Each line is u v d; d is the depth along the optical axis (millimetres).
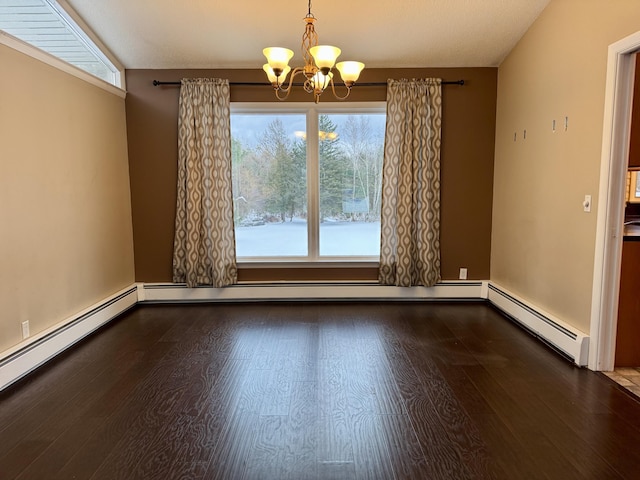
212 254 4301
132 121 4289
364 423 2188
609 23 2598
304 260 4500
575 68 2953
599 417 2242
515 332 3570
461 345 3277
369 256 4559
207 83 4168
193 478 1775
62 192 3191
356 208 4531
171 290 4438
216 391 2543
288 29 3627
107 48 3879
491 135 4359
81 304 3461
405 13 3436
